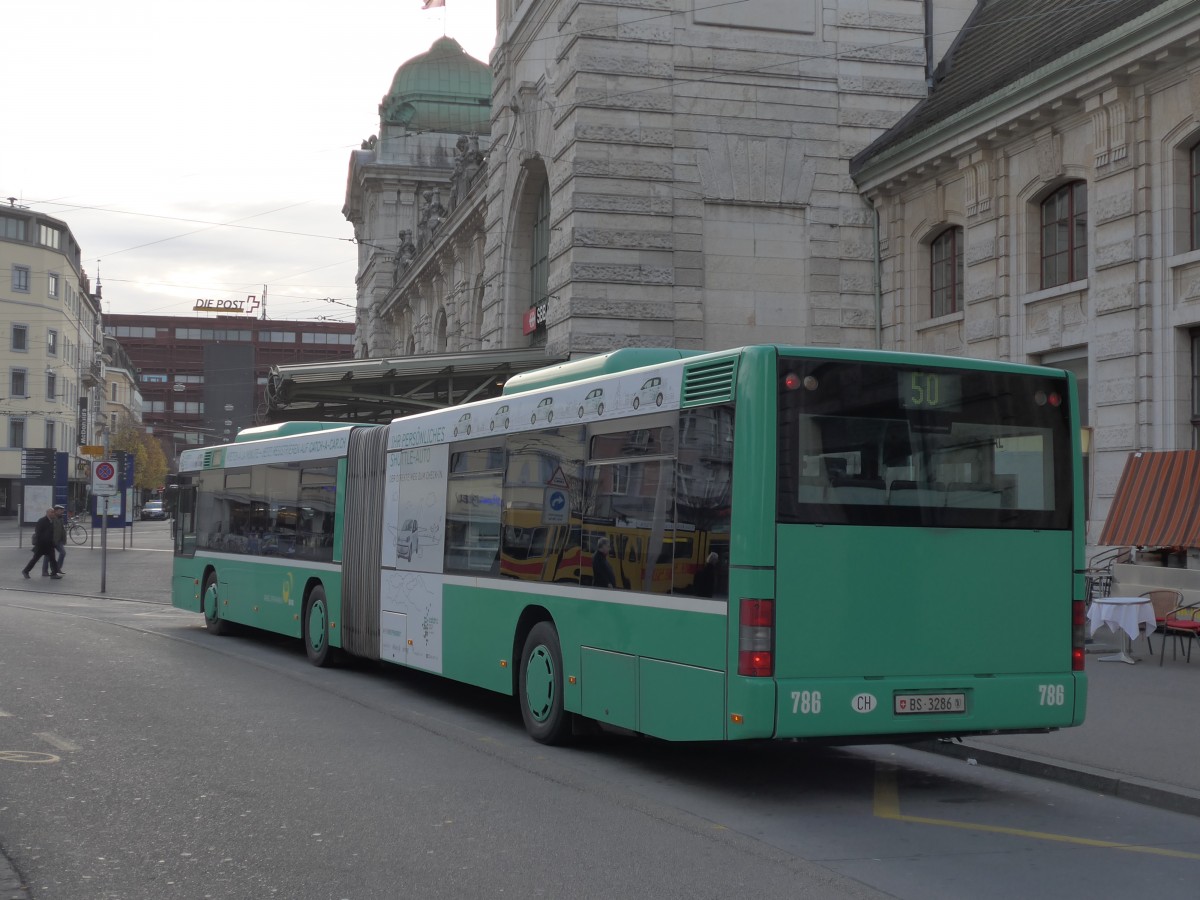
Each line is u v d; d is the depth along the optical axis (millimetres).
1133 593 16672
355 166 67312
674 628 8594
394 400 28844
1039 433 8852
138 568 37219
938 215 24625
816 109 27516
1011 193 21922
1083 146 20078
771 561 7957
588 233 26406
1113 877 6582
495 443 11570
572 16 26750
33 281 88500
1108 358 19391
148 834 7016
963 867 6730
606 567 9539
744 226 27172
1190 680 13289
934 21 28406
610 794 8398
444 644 12320
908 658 8273
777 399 8078
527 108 29953
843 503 8172
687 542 8555
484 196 37875
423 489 13055
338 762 9227
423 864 6488
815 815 7992
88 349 109562
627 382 9484
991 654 8523
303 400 29078
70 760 9016
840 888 6246
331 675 14711
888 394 8406
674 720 8547
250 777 8578
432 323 51406
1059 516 8828
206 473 20266
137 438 109312
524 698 10711
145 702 11867
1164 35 17859
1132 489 17000
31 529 68500
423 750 9859
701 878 6352
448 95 65625
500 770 9141
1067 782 9086
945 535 8430
